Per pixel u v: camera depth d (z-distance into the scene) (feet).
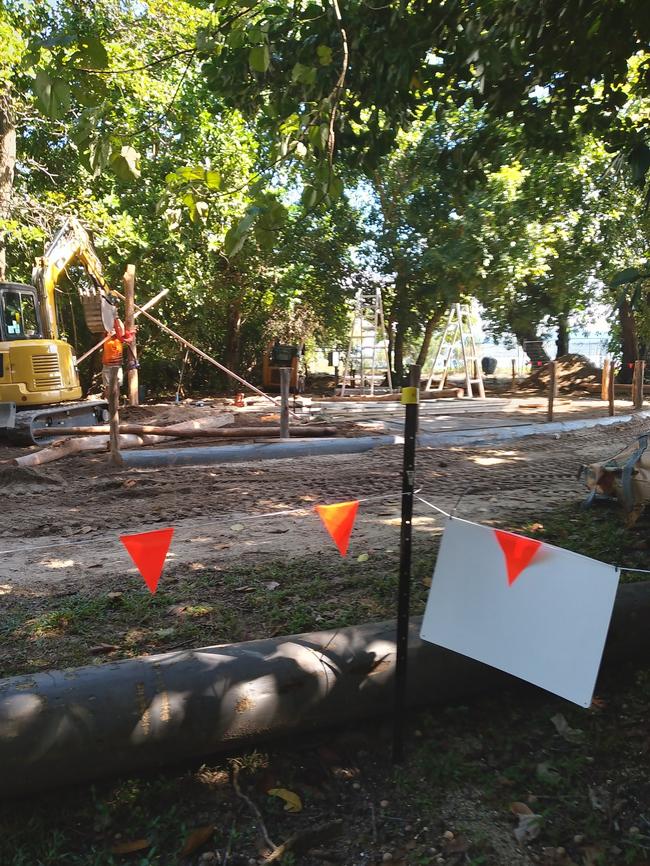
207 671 9.66
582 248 79.05
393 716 10.62
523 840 8.83
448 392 74.90
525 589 9.11
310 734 10.48
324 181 11.04
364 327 85.81
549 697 11.42
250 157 68.95
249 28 13.35
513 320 89.97
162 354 93.56
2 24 45.32
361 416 55.06
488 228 72.38
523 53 17.70
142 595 15.08
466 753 10.28
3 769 8.52
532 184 68.39
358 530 20.57
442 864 8.48
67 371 45.52
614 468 20.89
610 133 21.39
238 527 21.57
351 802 9.48
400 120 20.90
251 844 8.72
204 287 78.33
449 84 20.21
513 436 42.32
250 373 105.19
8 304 44.27
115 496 26.89
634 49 17.95
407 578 9.82
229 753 10.05
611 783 9.73
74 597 15.33
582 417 51.70
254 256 79.97
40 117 58.18
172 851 8.63
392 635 10.87
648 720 10.87
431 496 25.43
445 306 86.94
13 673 11.50
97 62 10.34
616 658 11.77
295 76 12.07
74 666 11.62
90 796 9.28
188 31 49.73
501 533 9.29
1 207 56.75
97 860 8.34
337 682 10.07
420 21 16.90
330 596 14.82
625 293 14.52
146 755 9.15
